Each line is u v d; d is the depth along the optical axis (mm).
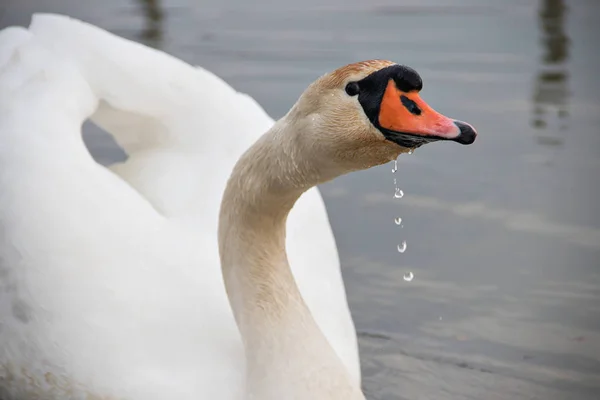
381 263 11328
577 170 13133
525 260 11211
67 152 9031
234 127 9945
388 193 12969
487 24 18672
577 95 15438
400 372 9375
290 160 6984
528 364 9406
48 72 9578
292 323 7586
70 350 8266
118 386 8039
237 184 7480
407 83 6422
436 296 10641
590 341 9719
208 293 8438
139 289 8406
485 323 10133
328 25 18672
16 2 19719
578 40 17734
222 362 7961
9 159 8992
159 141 10188
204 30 18438
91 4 20047
